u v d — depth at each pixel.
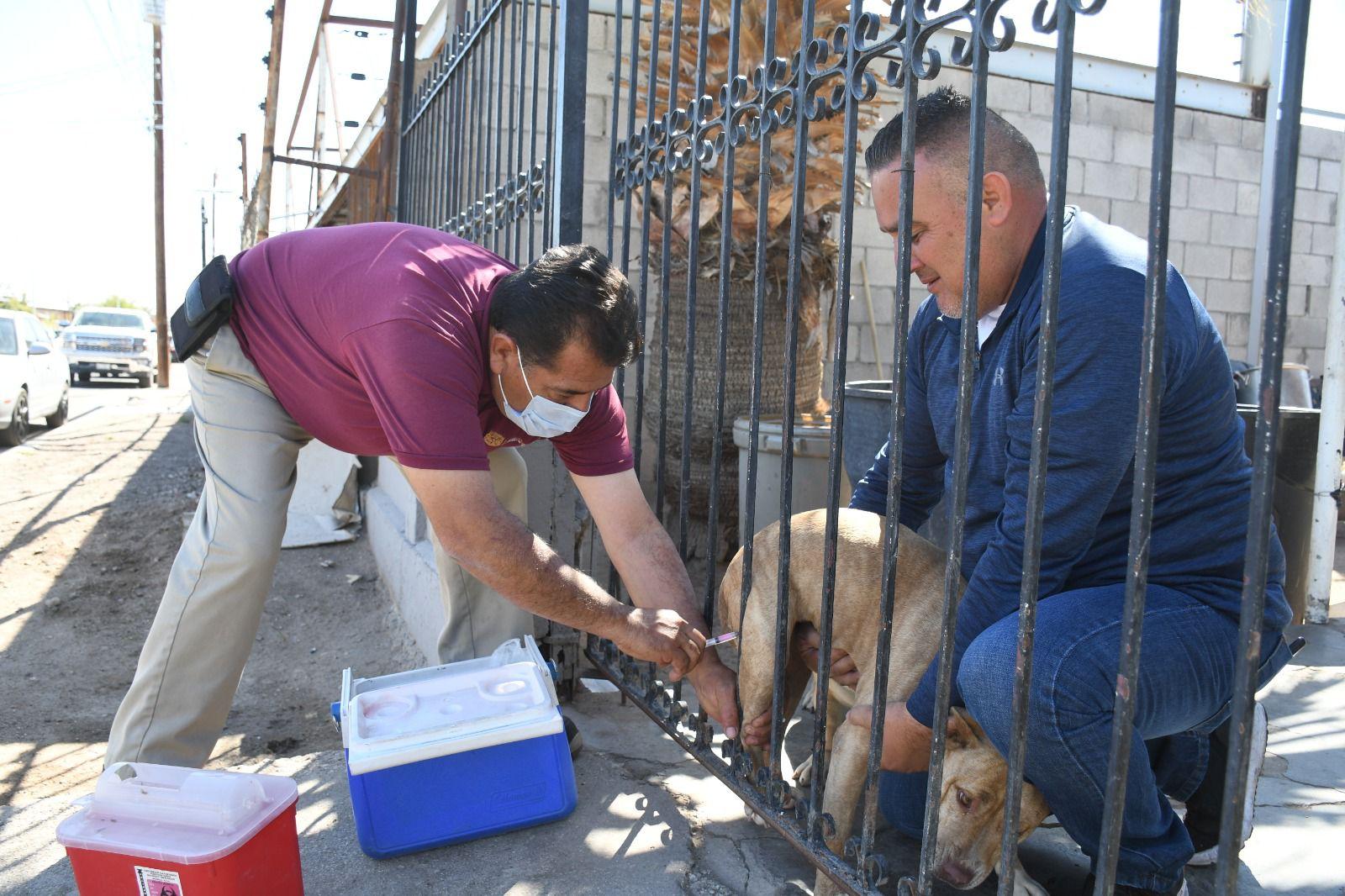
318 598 5.09
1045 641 1.75
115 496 7.26
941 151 1.85
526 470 2.92
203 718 2.30
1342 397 4.27
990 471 2.12
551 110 3.15
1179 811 2.60
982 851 1.92
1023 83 6.85
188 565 2.23
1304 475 4.30
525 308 1.93
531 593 2.02
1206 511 1.88
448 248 2.16
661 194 4.75
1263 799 2.60
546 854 2.24
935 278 2.01
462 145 4.40
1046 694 1.73
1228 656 1.81
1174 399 1.79
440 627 3.85
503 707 2.32
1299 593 4.36
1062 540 1.81
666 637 2.24
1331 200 8.00
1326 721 3.15
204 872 1.73
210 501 2.27
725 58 4.15
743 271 4.72
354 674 4.18
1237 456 1.92
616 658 3.07
